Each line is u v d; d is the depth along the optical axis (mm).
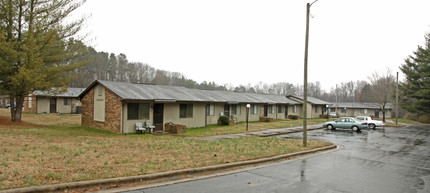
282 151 12023
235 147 12422
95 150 9977
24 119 25234
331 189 6934
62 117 29281
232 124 26719
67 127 20031
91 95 20891
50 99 34188
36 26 18078
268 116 35844
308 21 14398
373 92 44969
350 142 17438
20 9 18531
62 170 7055
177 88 25578
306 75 14320
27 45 17125
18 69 16859
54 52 20016
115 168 7598
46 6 18984
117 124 18000
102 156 9117
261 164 9844
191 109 23406
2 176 6172
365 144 16562
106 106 19125
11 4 17484
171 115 21344
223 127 24453
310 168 9359
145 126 19188
